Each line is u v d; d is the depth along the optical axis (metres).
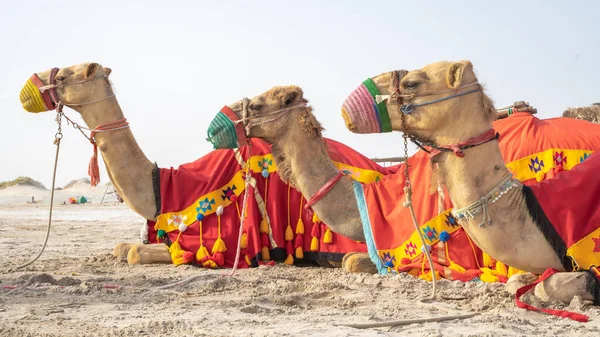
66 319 5.94
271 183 10.25
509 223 6.55
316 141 8.84
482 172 6.56
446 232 8.03
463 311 6.26
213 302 6.89
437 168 6.72
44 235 18.28
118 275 9.10
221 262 10.03
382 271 8.33
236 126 8.78
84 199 53.59
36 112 10.20
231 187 10.34
